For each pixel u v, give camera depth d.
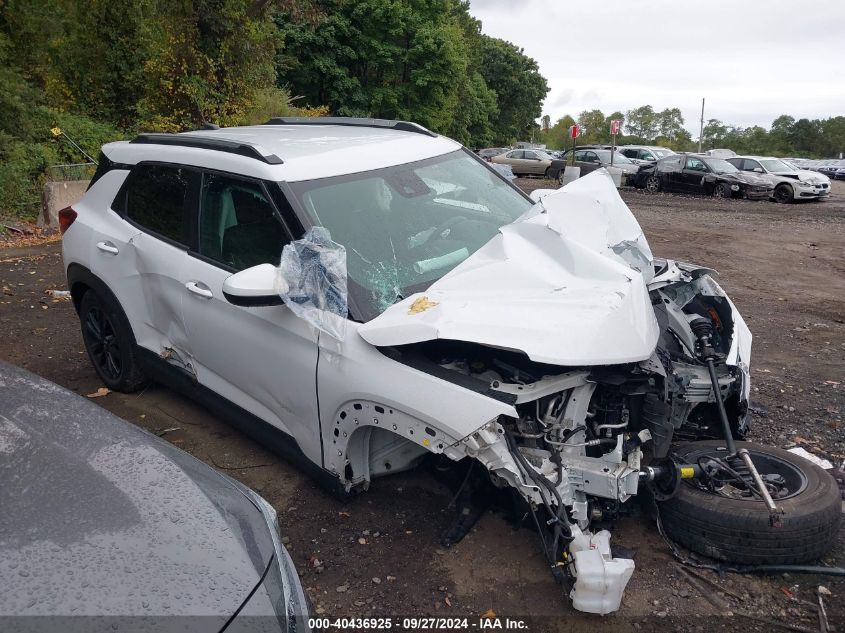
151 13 16.78
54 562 1.79
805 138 104.94
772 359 5.89
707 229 13.83
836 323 7.01
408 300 3.13
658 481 3.15
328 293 3.14
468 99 47.84
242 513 2.26
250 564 2.02
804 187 20.03
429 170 4.10
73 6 16.66
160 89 16.62
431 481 3.82
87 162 14.98
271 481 3.90
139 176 4.56
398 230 3.62
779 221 15.29
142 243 4.36
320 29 32.81
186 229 4.08
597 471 2.82
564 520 2.78
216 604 1.83
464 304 2.96
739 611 2.87
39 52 16.53
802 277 9.30
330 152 3.84
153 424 4.58
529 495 2.80
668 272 3.87
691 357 3.62
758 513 2.95
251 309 3.56
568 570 2.83
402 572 3.14
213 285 3.81
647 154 28.94
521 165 31.20
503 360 3.04
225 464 4.09
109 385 5.05
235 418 3.97
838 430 4.50
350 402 3.10
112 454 2.29
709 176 21.94
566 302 2.94
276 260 3.48
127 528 1.96
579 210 3.53
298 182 3.56
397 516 3.54
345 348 3.12
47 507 1.98
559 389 2.83
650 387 2.98
